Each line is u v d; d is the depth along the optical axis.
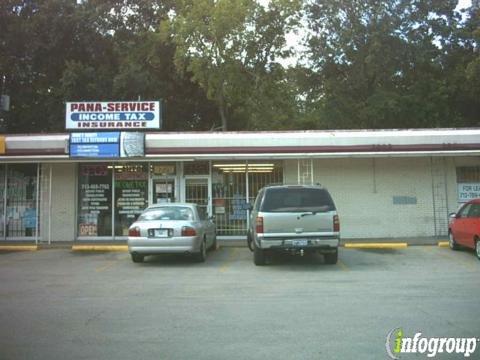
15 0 29.20
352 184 19.75
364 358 5.69
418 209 19.67
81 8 29.52
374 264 13.32
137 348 6.14
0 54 29.11
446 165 19.78
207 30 28.44
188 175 19.95
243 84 29.84
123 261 14.39
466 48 35.94
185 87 32.47
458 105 35.81
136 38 30.83
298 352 5.90
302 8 33.81
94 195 20.00
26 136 18.52
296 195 12.71
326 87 36.53
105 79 28.84
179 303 8.66
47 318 7.67
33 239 19.88
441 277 11.15
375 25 34.03
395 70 35.16
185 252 13.20
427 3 34.84
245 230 19.73
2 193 20.11
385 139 18.47
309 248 12.48
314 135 18.50
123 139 18.31
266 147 18.47
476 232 13.83
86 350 6.08
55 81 30.55
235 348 6.09
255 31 30.33
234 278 11.27
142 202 19.97
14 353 5.99
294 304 8.48
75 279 11.37
